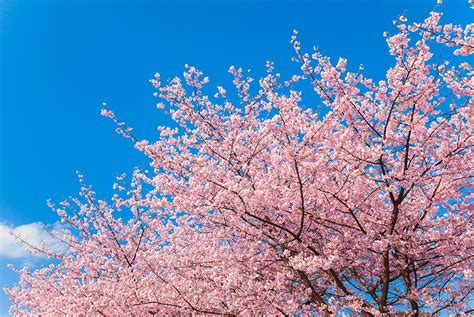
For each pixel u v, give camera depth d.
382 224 7.94
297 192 7.50
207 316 8.05
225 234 8.80
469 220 8.27
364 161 7.22
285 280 7.82
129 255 10.21
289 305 7.43
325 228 8.62
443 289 8.23
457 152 7.13
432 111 7.04
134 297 7.88
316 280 9.15
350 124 7.32
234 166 7.72
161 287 8.01
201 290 8.02
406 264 7.82
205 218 8.34
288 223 8.26
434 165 7.21
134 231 10.34
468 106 6.39
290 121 7.09
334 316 6.95
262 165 8.61
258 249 8.71
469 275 6.67
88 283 9.35
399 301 8.16
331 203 7.81
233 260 7.96
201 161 7.36
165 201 7.80
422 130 7.16
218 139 8.42
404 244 7.75
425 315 8.18
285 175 7.34
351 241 8.33
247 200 6.98
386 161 7.68
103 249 10.05
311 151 6.95
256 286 7.45
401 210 8.17
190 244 9.50
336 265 8.23
